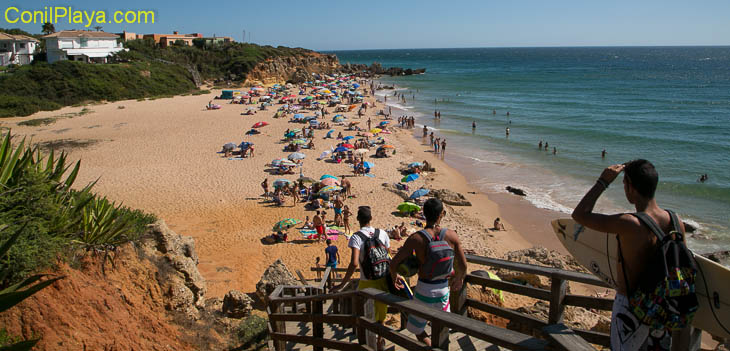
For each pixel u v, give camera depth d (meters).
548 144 40.81
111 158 34.19
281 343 5.84
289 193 26.50
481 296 7.49
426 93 84.69
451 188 29.33
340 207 22.27
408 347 3.49
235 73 91.81
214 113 55.31
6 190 6.00
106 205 7.25
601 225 2.31
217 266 16.89
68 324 5.35
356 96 71.88
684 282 2.08
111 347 5.63
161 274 7.49
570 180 30.53
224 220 22.53
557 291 3.82
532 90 87.31
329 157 35.50
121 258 6.98
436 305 3.81
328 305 8.38
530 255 15.84
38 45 79.06
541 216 24.52
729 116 54.06
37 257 5.50
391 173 31.77
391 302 3.57
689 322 2.13
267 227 21.64
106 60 77.19
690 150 36.97
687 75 124.56
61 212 6.55
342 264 17.69
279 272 11.46
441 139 43.62
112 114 53.72
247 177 29.94
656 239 2.15
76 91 61.19
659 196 26.22
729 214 23.31
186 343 6.96
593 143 40.59
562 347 2.45
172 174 30.36
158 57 87.19
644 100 70.19
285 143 39.97
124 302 6.55
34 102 55.00
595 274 2.65
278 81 97.00
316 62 124.19
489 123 51.50
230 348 7.49
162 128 45.78
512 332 2.69
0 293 3.51
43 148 36.53
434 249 3.71
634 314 2.22
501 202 26.73
